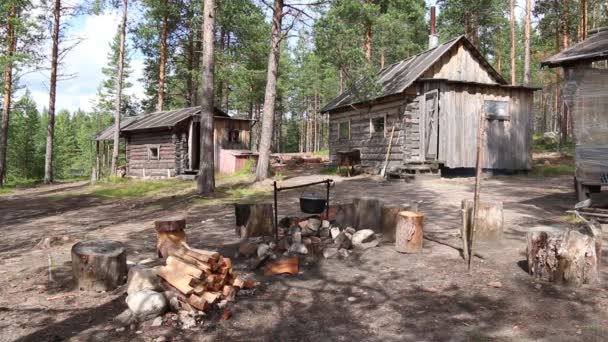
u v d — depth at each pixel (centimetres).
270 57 1585
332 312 432
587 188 859
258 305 450
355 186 1459
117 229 940
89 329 392
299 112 6775
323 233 673
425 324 400
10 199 1812
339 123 2181
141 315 409
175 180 2109
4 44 2233
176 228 643
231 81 2625
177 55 3008
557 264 481
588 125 839
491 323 397
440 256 601
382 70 2159
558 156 2339
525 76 2577
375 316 421
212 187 1387
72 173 7362
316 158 2756
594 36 924
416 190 1291
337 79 4875
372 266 570
